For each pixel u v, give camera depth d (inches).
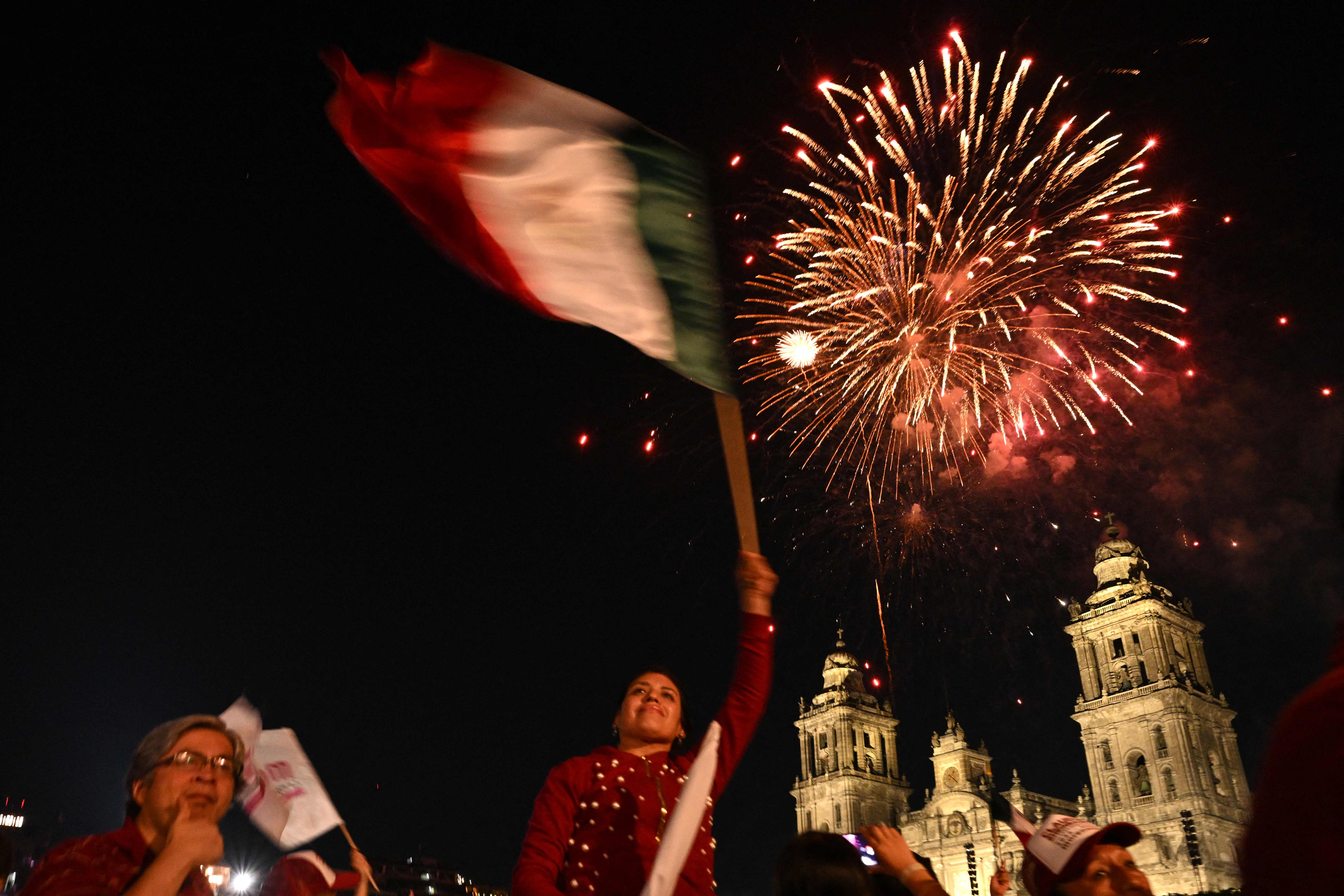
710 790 160.1
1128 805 2891.2
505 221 171.0
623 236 170.6
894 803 3865.7
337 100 178.1
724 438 167.2
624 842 181.3
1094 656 3181.6
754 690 193.8
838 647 4207.7
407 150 176.1
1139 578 3213.6
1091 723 3075.8
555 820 184.2
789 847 183.9
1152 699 2945.4
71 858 144.7
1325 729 80.0
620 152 176.7
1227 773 2930.6
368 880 219.3
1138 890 197.3
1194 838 2716.5
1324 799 76.8
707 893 181.8
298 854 213.3
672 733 206.1
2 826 250.4
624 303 165.6
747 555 197.6
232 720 223.5
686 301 167.9
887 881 209.5
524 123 176.9
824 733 4003.4
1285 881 77.3
